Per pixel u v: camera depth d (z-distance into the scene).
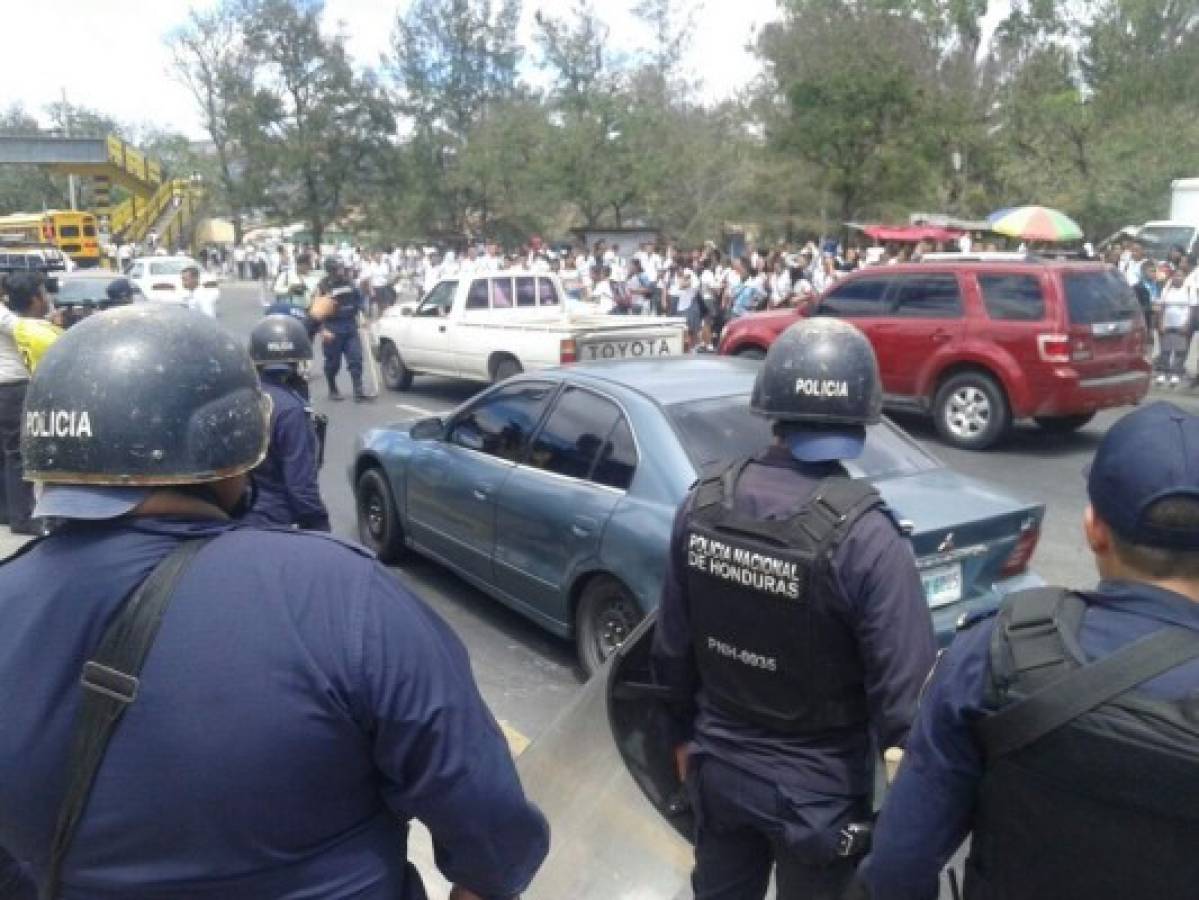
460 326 13.13
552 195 43.34
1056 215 21.89
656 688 2.50
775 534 2.11
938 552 3.98
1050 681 1.35
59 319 8.75
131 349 1.33
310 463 4.09
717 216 39.81
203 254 57.25
